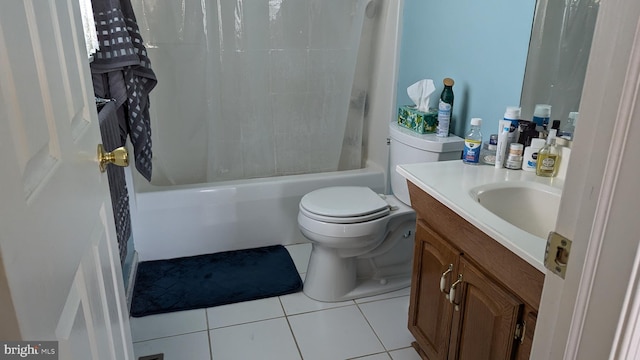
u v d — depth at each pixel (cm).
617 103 52
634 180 50
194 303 208
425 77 230
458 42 202
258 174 282
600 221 55
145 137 190
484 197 145
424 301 166
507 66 174
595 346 58
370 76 287
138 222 235
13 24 56
